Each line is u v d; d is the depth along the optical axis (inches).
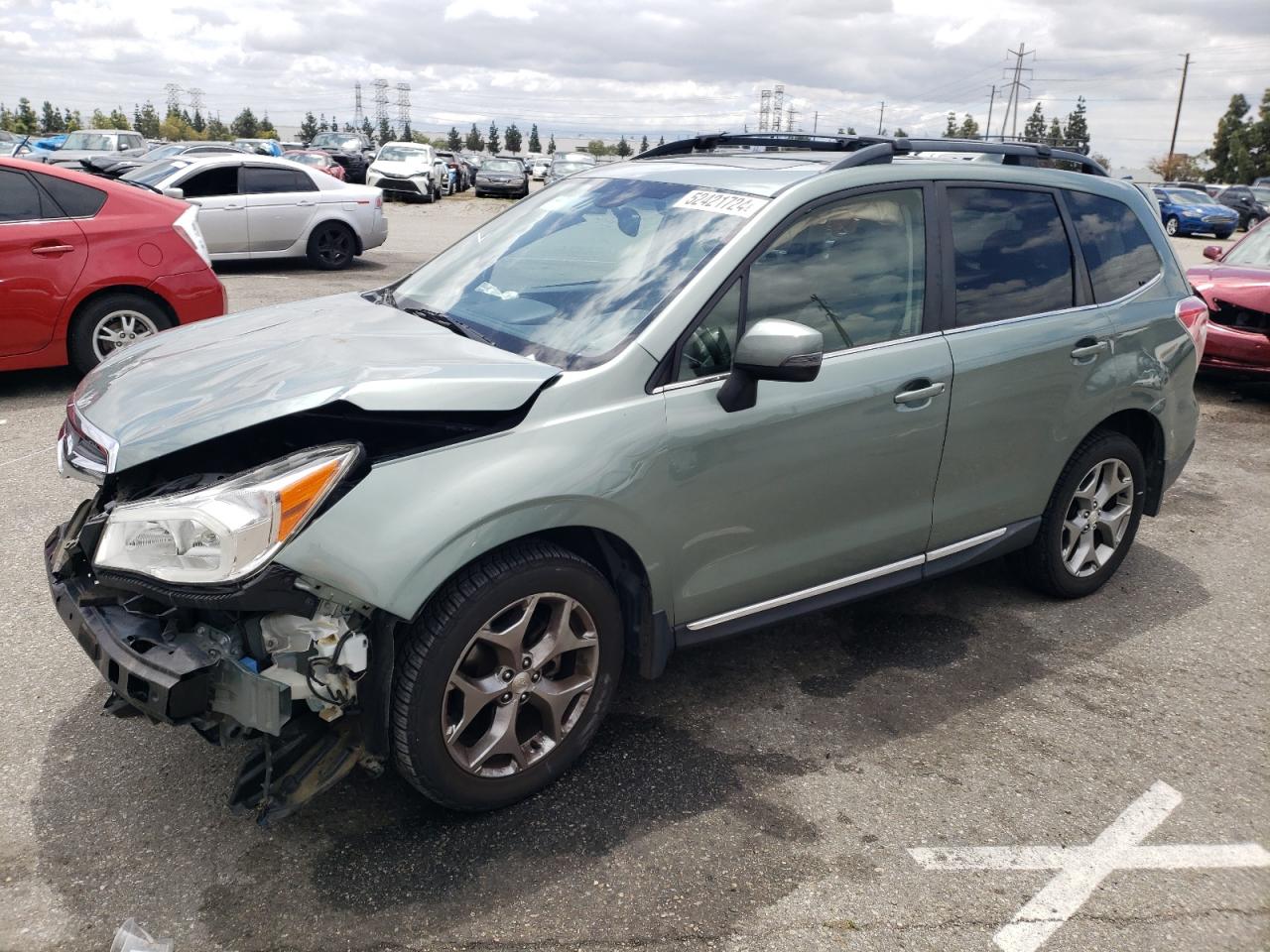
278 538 93.7
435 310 135.8
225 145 811.4
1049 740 135.1
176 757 122.3
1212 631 169.8
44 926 95.9
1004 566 193.5
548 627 113.7
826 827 115.0
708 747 129.6
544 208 151.6
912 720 138.4
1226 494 243.4
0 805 112.4
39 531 185.9
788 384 125.6
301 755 102.5
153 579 95.8
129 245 281.9
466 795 110.2
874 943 98.3
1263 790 126.0
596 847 110.0
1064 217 161.5
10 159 269.7
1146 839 115.5
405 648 103.7
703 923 99.7
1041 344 152.1
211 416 100.3
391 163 1126.4
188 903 99.4
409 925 97.9
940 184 145.1
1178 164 3927.2
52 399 277.1
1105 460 170.4
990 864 110.2
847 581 140.4
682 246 126.2
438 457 102.3
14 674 138.5
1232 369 328.2
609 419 111.5
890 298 137.3
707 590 125.3
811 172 133.7
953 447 144.3
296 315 138.5
